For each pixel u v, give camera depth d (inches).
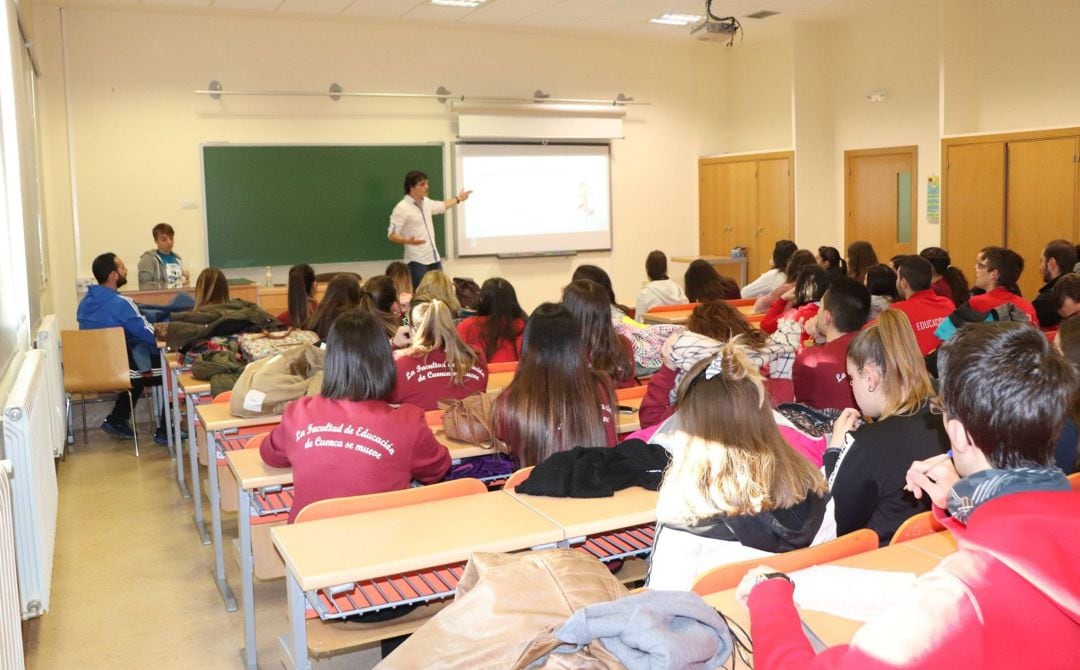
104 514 184.5
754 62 425.4
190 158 332.8
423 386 136.8
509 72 385.7
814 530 73.5
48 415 159.0
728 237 427.8
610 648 50.3
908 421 89.4
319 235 355.9
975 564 38.3
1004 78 336.5
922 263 185.9
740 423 72.4
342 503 86.8
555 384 104.6
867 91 384.8
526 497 89.8
